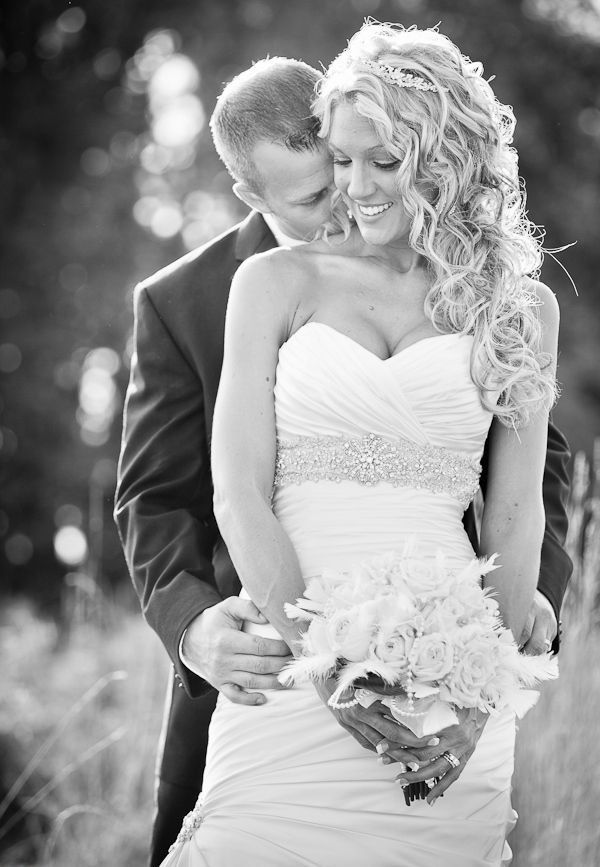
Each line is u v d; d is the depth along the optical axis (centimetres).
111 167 1582
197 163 1546
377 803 312
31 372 1512
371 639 286
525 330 333
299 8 1542
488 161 328
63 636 809
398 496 323
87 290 1528
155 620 346
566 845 461
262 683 319
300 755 317
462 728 297
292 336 330
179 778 386
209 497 386
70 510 1520
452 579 293
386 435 322
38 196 1563
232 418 323
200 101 1548
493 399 327
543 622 351
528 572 334
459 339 326
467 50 1569
